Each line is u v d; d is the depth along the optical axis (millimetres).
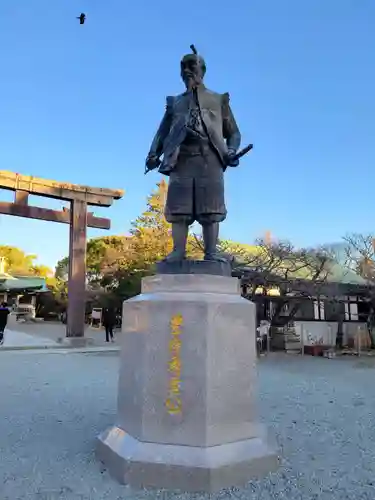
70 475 3473
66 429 4879
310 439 4664
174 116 4348
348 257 17203
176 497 3074
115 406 6129
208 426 3340
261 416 5742
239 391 3553
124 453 3410
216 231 4223
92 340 14344
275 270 15688
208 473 3170
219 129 4289
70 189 14445
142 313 3643
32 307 32531
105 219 15328
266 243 15805
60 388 7523
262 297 14695
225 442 3416
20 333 19188
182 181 4211
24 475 3480
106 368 10047
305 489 3256
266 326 14664
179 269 3920
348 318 17438
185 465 3203
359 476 3557
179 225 4211
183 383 3412
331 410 6172
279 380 9086
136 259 23359
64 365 10430
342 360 13320
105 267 27766
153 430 3410
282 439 4645
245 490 3201
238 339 3615
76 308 14367
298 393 7570
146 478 3250
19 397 6727
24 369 9680
